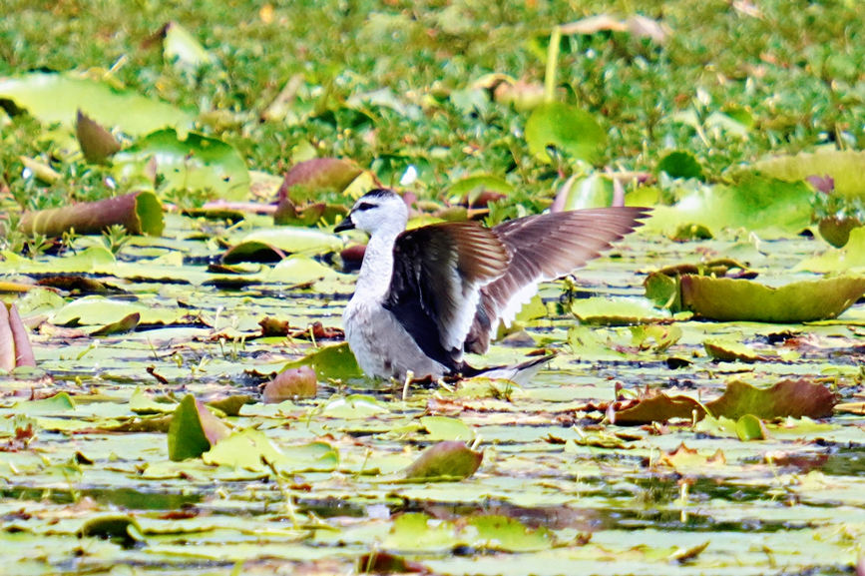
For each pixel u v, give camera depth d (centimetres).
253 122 2059
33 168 1712
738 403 877
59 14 2562
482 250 912
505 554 614
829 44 2491
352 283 1348
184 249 1493
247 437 766
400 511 677
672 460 777
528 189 1739
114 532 630
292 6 2709
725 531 654
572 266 1010
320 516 665
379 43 2530
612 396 945
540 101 2170
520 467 764
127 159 1753
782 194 1691
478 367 1046
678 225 1678
